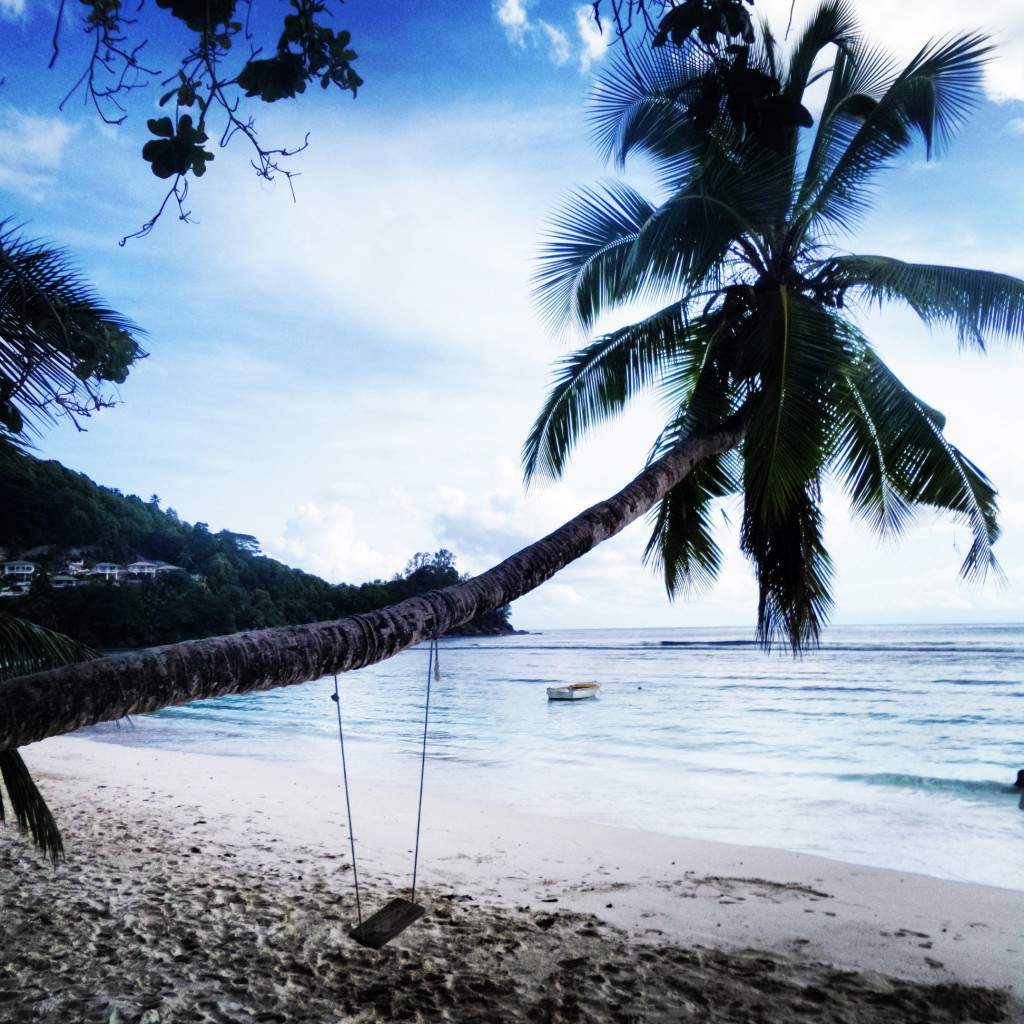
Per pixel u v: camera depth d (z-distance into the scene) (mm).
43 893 6828
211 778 14797
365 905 6934
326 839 9703
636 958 5930
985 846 10953
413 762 19500
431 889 7637
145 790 13055
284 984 5188
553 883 8133
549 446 10180
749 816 13016
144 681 1900
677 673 60281
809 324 7348
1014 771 18078
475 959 5781
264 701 44688
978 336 8352
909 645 89562
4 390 3172
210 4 2299
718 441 7039
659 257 7637
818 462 6762
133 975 5195
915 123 8703
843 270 8758
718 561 9719
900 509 9289
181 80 2350
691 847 9898
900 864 10047
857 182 8992
